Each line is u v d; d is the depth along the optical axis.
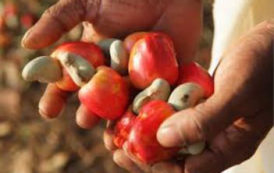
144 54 0.69
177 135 0.61
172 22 0.80
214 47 0.95
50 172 1.67
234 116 0.63
